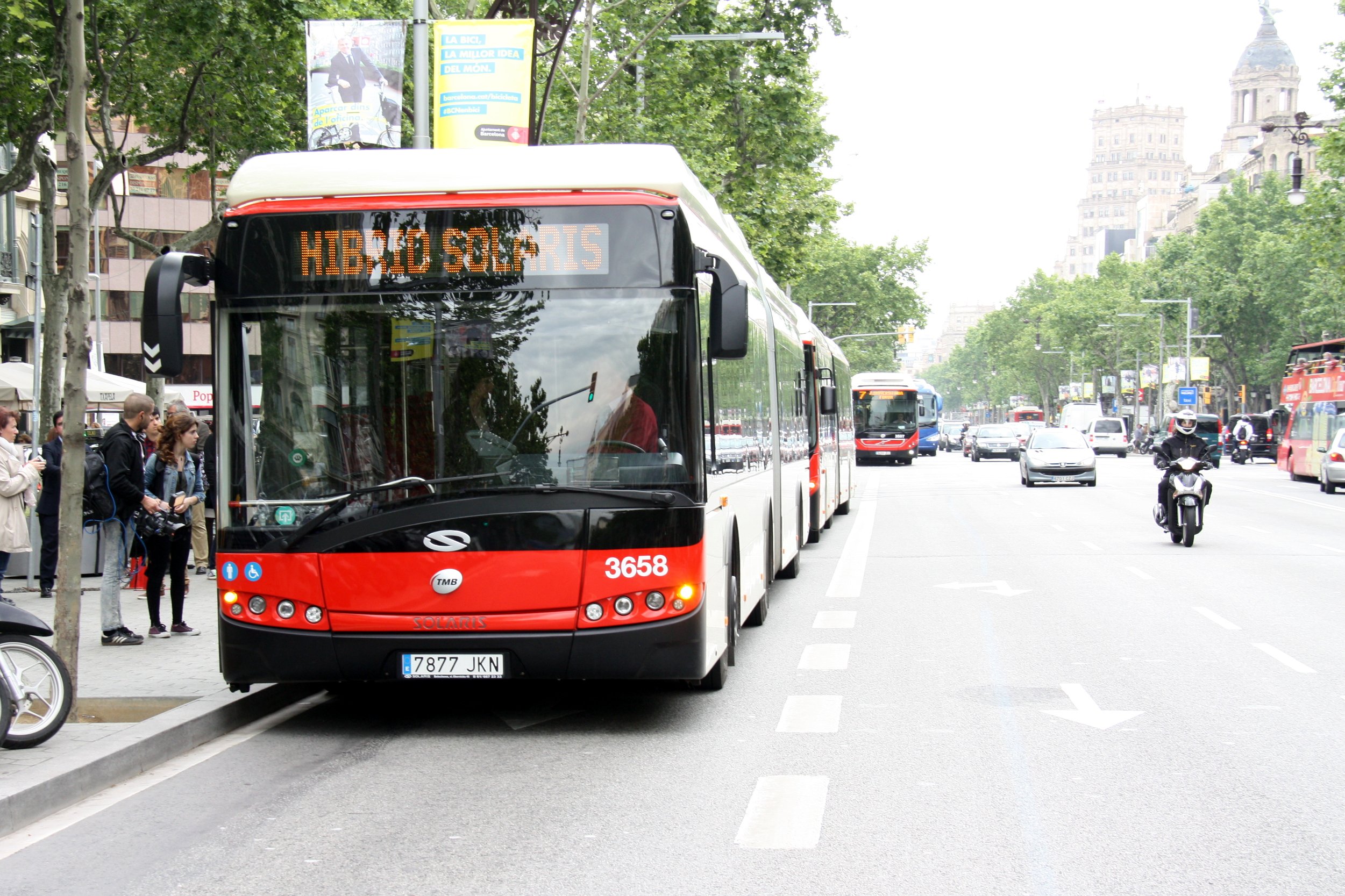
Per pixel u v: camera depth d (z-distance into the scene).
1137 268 128.00
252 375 7.67
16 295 35.81
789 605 13.78
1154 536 22.05
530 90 14.82
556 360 7.62
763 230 34.75
